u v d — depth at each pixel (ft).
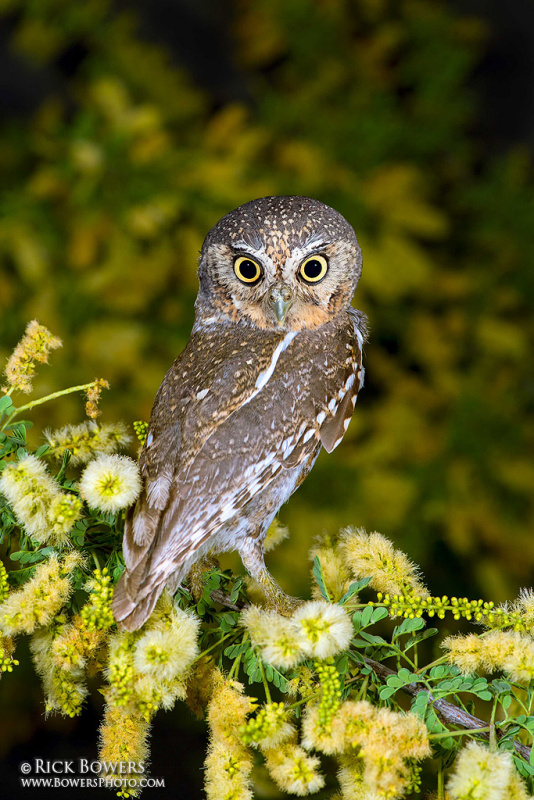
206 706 5.64
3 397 5.65
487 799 5.50
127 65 6.78
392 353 6.80
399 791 5.52
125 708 5.58
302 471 5.81
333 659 5.58
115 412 6.41
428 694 5.57
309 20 7.22
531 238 7.00
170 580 5.66
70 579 5.59
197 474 5.68
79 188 6.43
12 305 6.46
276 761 5.55
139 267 6.44
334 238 5.82
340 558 5.68
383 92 7.16
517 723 5.57
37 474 5.58
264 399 5.74
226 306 5.82
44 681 5.61
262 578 5.74
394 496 6.49
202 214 6.45
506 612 5.60
